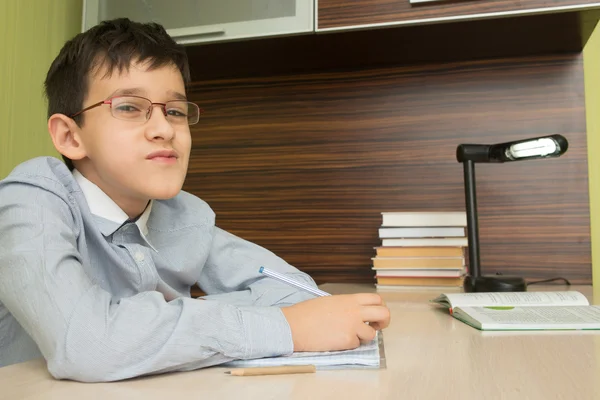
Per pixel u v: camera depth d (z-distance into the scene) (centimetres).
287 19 134
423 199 155
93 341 48
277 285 89
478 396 42
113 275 75
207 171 168
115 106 68
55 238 58
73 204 69
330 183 160
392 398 42
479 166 152
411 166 156
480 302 92
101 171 71
